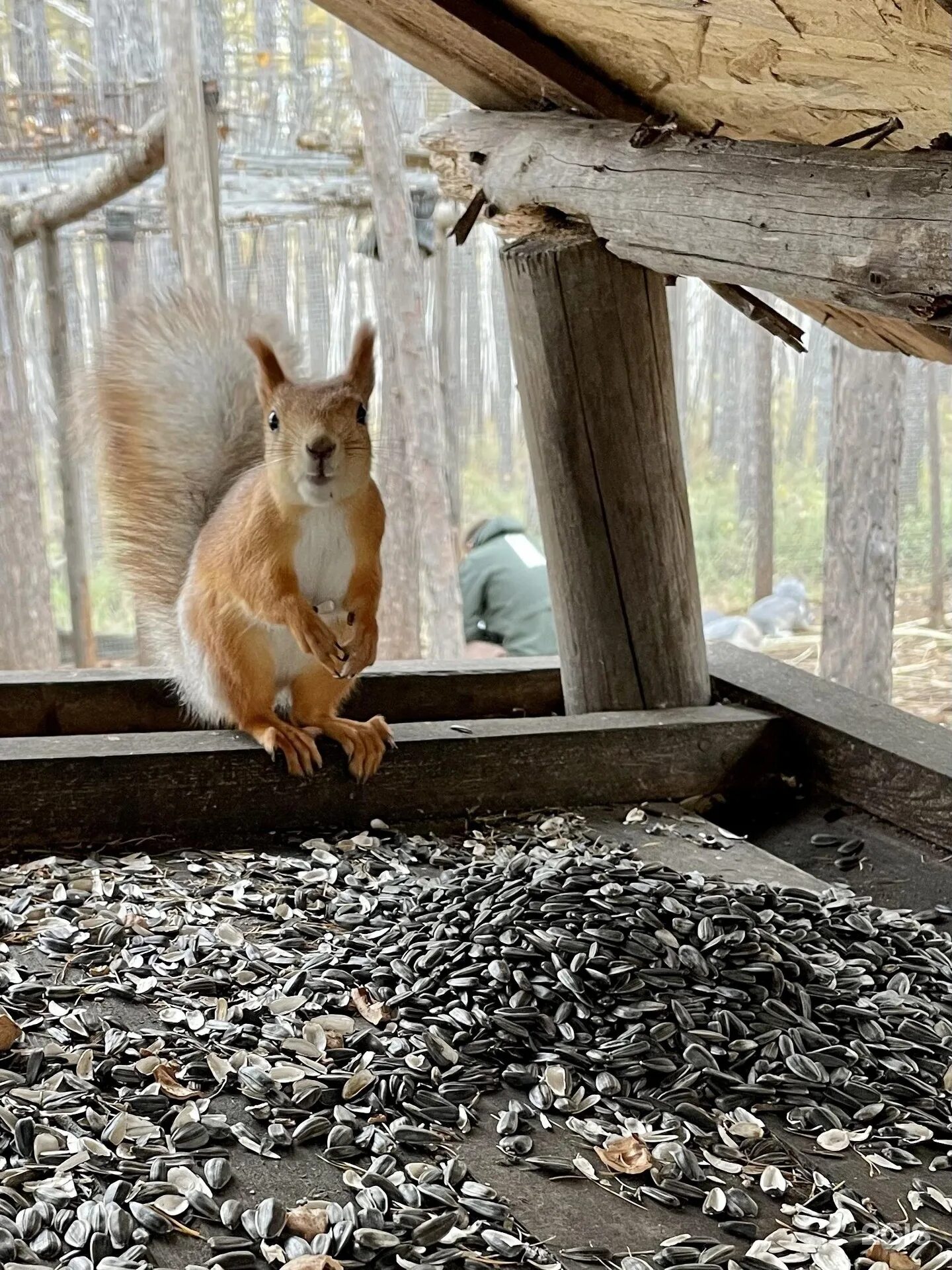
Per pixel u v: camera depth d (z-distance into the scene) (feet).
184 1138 1.27
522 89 2.28
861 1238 1.20
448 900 1.75
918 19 1.53
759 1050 1.48
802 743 2.25
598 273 2.24
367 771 2.04
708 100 2.07
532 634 3.86
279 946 1.64
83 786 1.92
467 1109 1.37
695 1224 1.23
